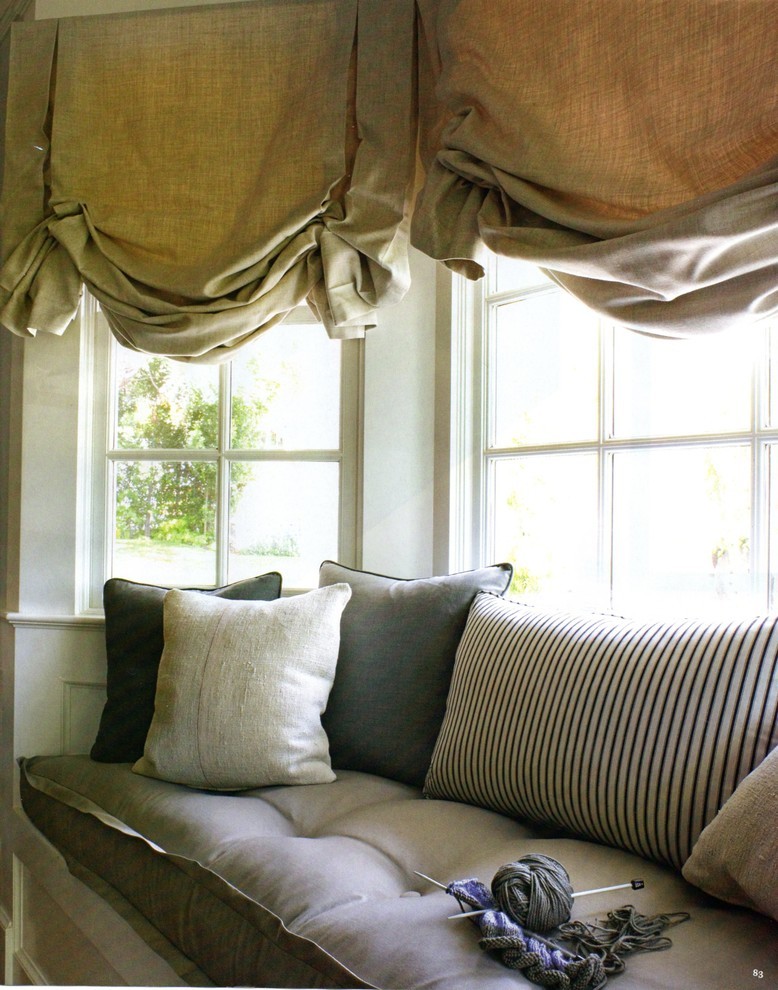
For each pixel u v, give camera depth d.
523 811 1.52
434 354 2.36
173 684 1.89
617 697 1.41
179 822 1.64
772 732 1.23
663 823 1.28
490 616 1.78
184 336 2.15
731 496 1.78
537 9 1.74
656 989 0.94
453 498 2.29
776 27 1.39
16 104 2.31
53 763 2.16
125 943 1.61
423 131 2.04
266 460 2.46
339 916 1.19
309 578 2.43
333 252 2.06
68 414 2.49
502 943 1.01
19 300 2.29
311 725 1.86
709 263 1.45
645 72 1.57
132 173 2.25
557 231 1.65
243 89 2.20
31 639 2.44
